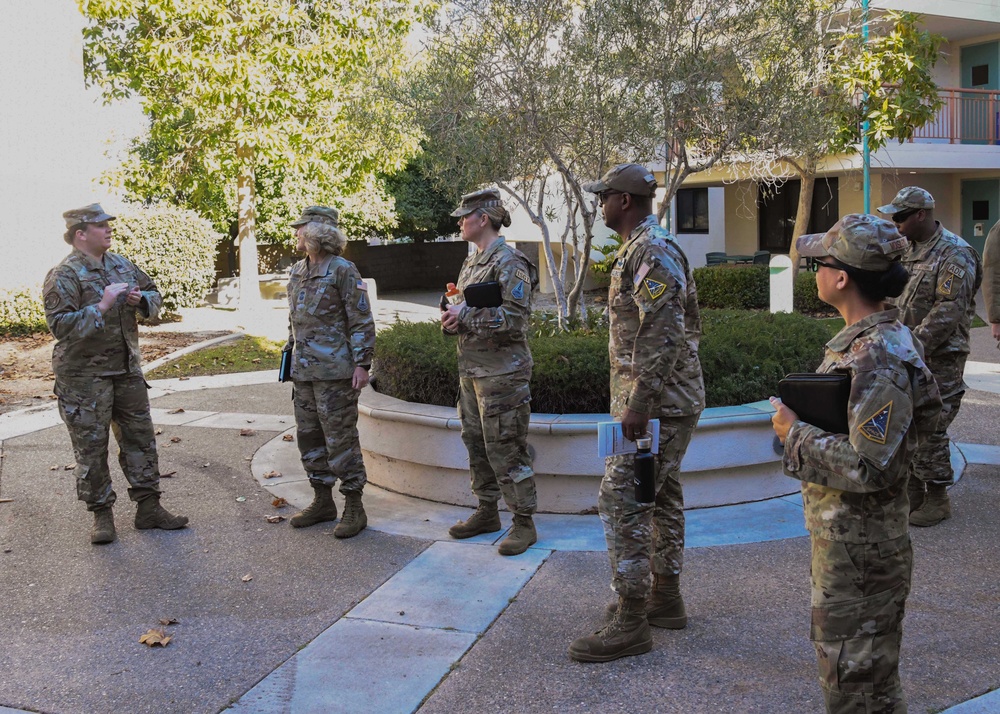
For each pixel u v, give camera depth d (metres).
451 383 6.20
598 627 4.16
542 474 5.66
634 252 3.77
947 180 18.78
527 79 7.16
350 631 4.21
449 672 3.81
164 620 4.34
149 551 5.29
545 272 21.06
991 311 5.96
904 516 2.74
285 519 5.80
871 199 18.03
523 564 4.92
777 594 4.45
